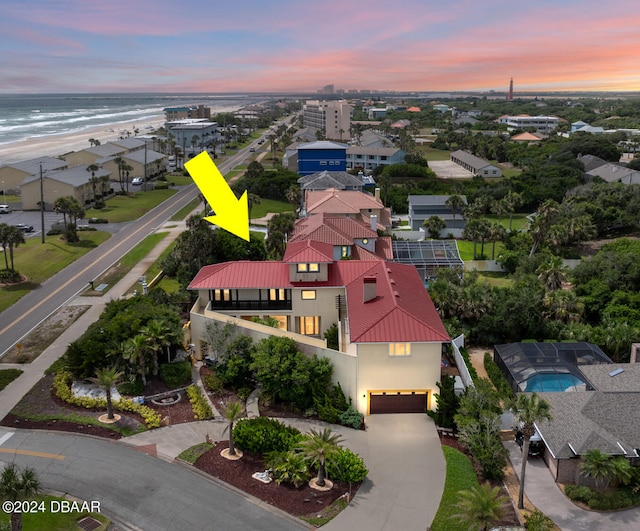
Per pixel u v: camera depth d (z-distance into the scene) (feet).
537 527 105.81
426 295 176.35
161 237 335.47
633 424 127.95
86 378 160.66
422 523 110.11
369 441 138.10
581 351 166.81
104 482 120.88
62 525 107.45
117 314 176.24
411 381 148.46
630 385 146.00
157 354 166.50
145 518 110.52
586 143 574.15
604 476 116.16
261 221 381.40
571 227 298.56
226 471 124.98
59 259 292.40
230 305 184.24
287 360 151.23
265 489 119.34
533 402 112.37
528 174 473.26
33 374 170.19
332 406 147.13
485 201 383.24
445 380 148.05
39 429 140.56
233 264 189.78
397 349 146.30
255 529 108.06
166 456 130.11
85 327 206.80
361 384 148.15
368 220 293.43
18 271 270.67
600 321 205.05
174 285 250.37
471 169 556.51
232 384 160.66
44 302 233.35
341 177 399.03
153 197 467.52
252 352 159.12
